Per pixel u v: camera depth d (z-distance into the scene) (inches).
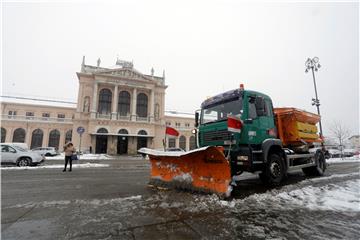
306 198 207.2
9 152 557.6
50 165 616.4
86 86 1558.8
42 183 307.1
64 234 124.0
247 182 306.0
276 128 305.9
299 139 334.0
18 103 1720.0
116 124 1519.4
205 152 215.3
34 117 1657.2
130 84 1636.3
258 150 262.5
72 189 259.6
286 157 298.2
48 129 1657.2
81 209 172.7
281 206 180.5
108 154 1432.1
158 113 1749.5
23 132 1605.6
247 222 143.8
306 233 126.7
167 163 264.2
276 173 275.9
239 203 187.8
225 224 139.9
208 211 165.9
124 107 1660.9
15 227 135.2
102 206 181.0
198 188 222.5
